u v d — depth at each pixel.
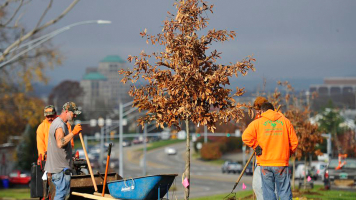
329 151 112.94
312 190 52.16
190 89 23.56
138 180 20.81
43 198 23.94
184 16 23.92
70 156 22.28
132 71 24.16
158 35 24.25
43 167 24.44
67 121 24.14
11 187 124.75
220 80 23.64
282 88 50.91
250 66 23.89
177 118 24.36
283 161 19.89
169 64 24.11
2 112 108.50
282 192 19.91
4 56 39.88
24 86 99.62
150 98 24.47
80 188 22.58
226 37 24.12
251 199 38.44
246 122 47.47
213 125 24.11
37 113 110.19
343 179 55.53
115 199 20.09
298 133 48.88
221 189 102.75
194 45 23.72
